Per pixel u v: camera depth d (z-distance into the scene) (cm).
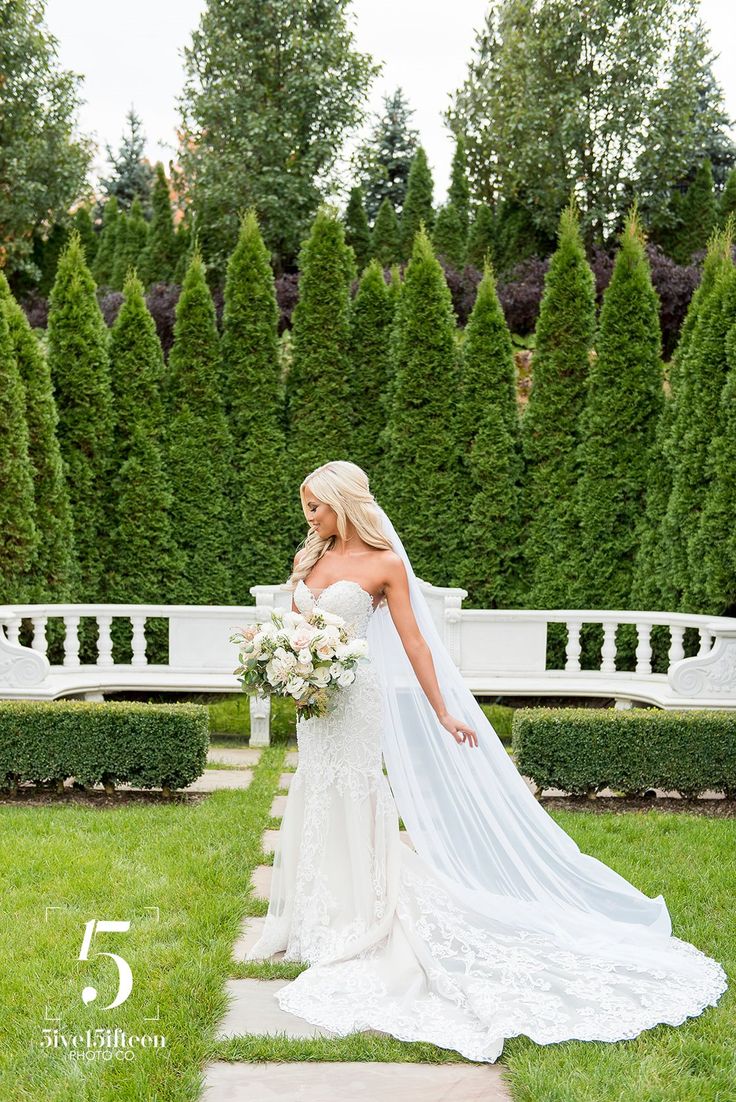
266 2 1527
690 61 1540
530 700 911
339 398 908
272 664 330
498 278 1494
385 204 1764
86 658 884
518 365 1209
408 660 370
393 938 330
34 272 1745
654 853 455
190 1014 290
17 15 1584
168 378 903
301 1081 258
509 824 371
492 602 889
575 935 347
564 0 1499
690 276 1292
